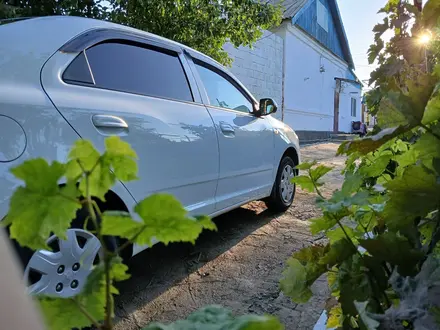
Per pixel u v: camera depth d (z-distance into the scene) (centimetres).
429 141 62
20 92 138
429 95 60
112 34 194
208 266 232
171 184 202
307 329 161
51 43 162
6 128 128
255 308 181
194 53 260
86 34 180
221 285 206
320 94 1379
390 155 90
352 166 105
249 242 273
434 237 61
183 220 35
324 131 1399
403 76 107
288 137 358
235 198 270
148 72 209
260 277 216
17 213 35
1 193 121
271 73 977
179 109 219
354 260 68
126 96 186
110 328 38
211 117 246
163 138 197
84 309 38
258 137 302
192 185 220
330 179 427
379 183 103
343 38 1561
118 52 194
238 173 272
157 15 439
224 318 40
